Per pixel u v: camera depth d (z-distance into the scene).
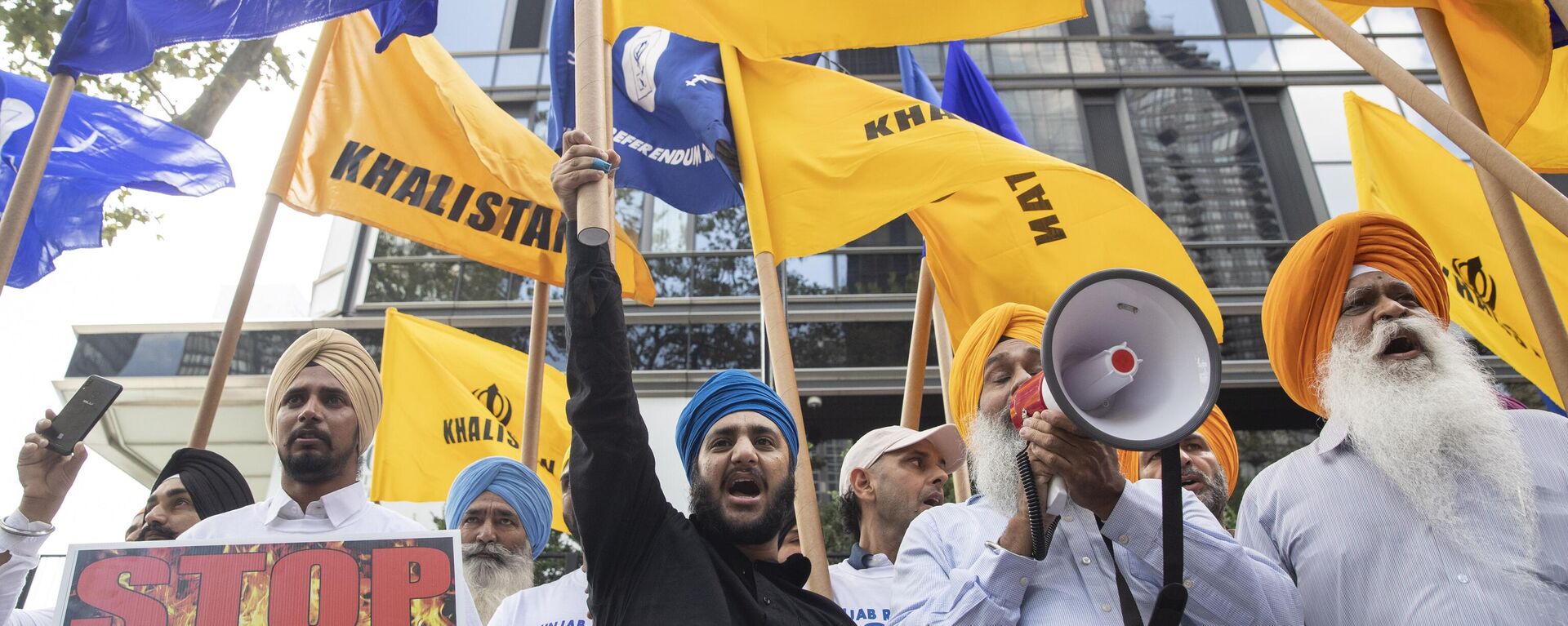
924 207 5.13
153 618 2.45
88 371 12.86
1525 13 3.51
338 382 3.53
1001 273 5.02
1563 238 4.96
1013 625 2.45
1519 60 3.54
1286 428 12.55
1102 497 2.28
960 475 4.54
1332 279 3.10
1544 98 4.68
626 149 5.21
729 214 13.38
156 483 3.88
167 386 12.73
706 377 12.48
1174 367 2.05
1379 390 2.83
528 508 4.43
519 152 5.29
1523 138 4.68
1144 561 2.36
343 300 12.98
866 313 12.73
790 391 4.07
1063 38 14.45
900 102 4.76
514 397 6.64
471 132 5.18
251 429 13.48
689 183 5.22
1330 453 2.91
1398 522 2.71
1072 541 2.59
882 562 3.92
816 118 4.80
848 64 14.12
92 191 5.09
